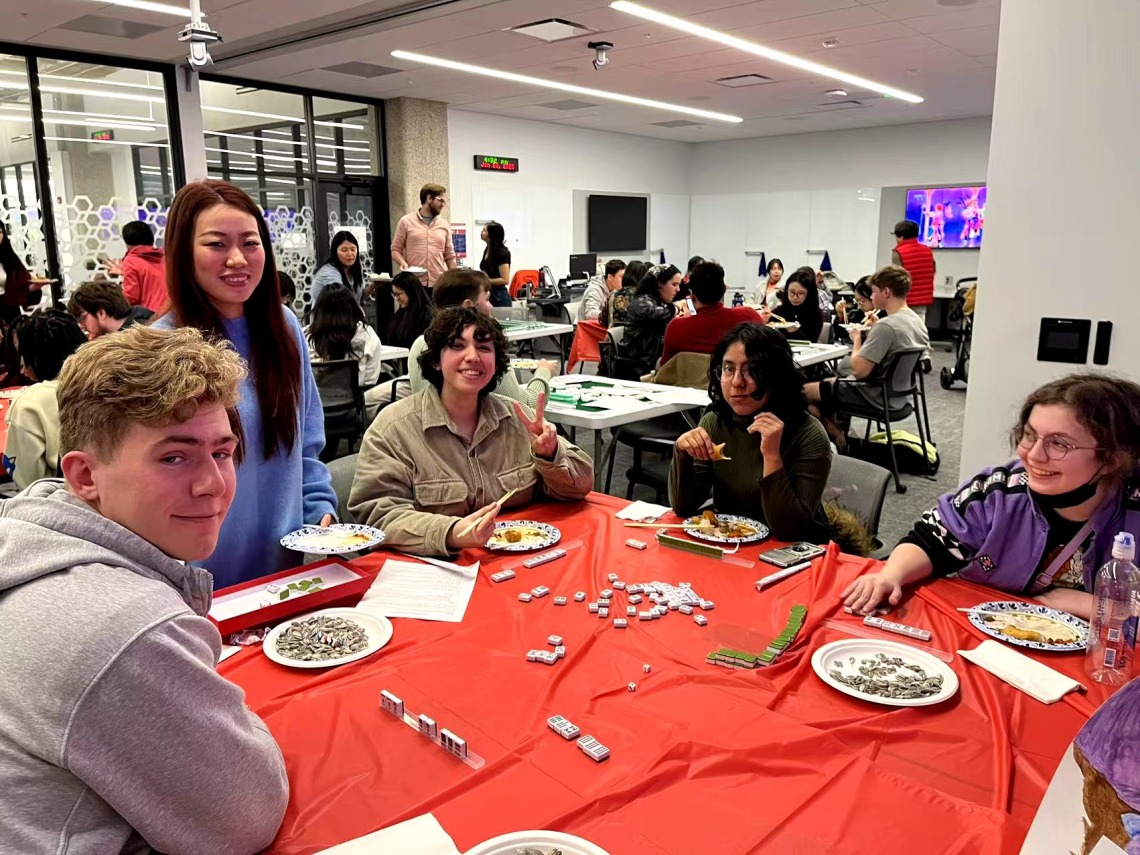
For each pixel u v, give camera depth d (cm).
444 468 202
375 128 920
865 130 1176
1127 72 228
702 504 230
